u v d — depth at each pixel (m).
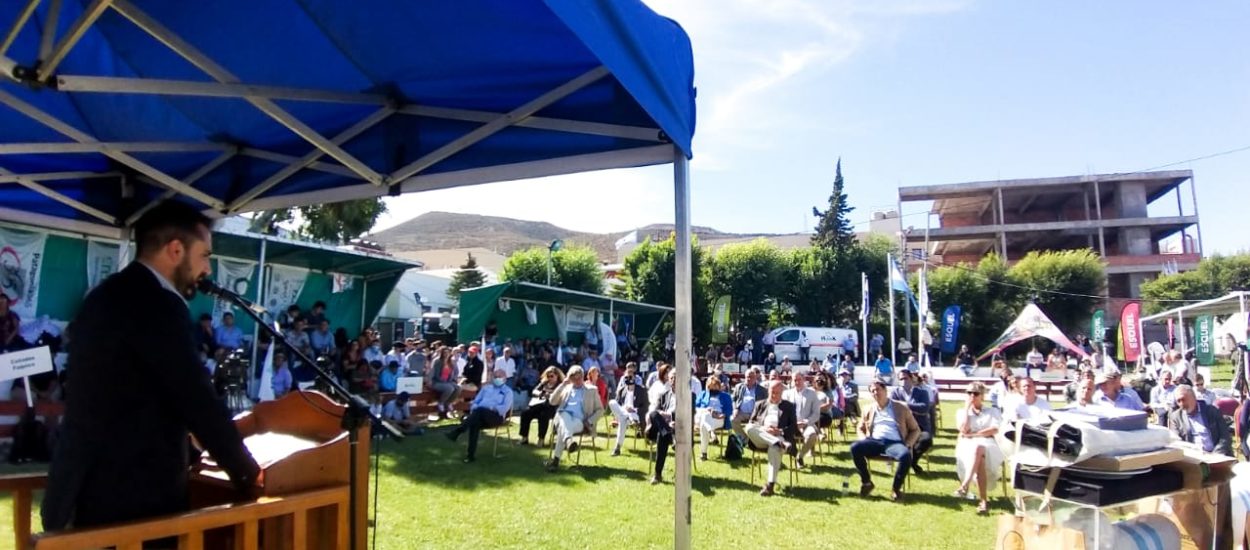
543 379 12.08
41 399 9.26
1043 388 22.11
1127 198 63.53
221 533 2.33
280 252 13.32
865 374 27.16
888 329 46.59
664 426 9.27
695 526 7.04
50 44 2.67
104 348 2.00
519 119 3.43
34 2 2.57
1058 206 68.06
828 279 46.38
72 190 4.55
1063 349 34.66
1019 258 67.31
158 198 4.62
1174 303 49.34
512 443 12.03
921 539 6.77
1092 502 3.74
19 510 2.56
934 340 40.28
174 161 4.38
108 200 4.67
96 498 1.98
